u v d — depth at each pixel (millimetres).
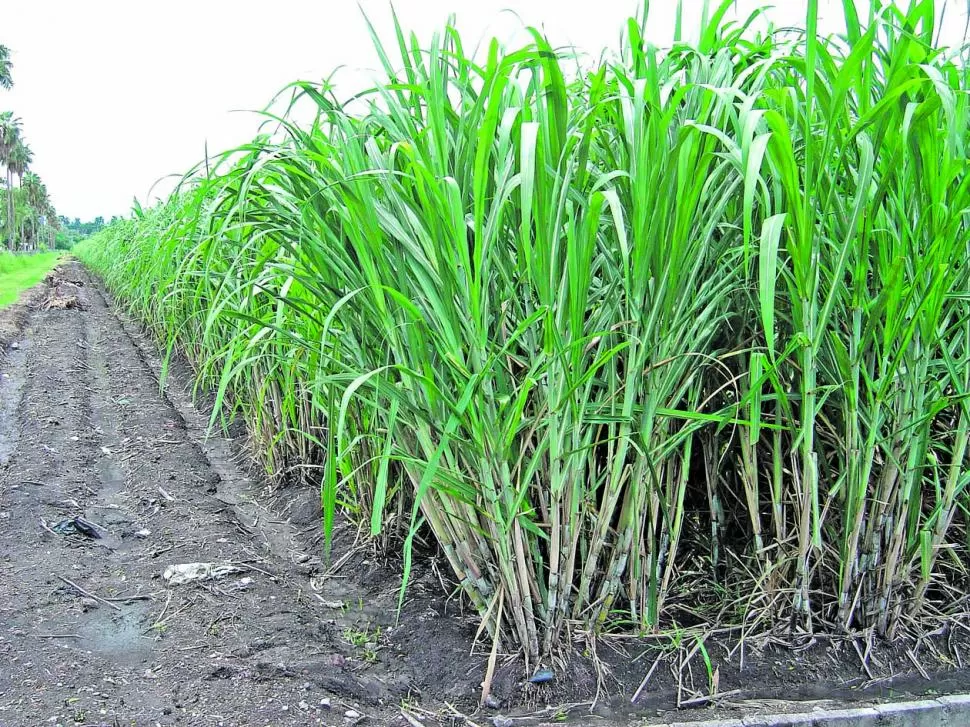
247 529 3482
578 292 1708
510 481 1922
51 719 1782
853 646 2230
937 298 1874
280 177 2057
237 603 2559
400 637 2363
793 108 1771
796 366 2076
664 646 2166
